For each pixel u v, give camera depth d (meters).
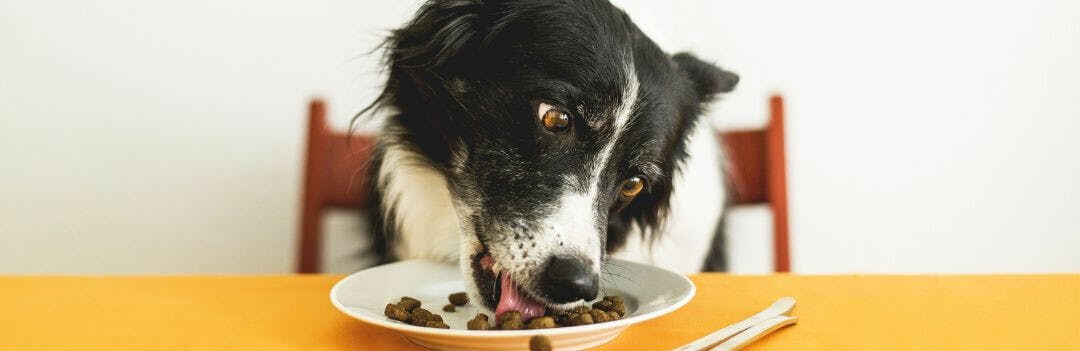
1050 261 2.12
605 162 1.33
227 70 2.06
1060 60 2.06
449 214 1.58
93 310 0.96
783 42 2.08
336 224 2.02
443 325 0.85
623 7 1.85
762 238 2.10
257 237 2.11
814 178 2.13
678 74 1.56
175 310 0.97
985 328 0.89
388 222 1.77
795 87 2.10
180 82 2.05
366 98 2.04
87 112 2.04
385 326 0.78
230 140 2.08
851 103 2.11
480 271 1.26
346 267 2.02
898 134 2.11
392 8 2.02
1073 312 0.96
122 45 2.03
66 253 2.07
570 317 0.87
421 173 1.60
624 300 1.08
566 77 1.29
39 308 0.97
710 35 2.06
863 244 2.15
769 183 2.01
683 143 1.63
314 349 0.82
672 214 1.80
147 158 2.07
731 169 2.03
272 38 2.05
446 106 1.44
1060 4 2.04
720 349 0.77
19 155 2.03
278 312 0.97
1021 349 0.82
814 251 2.16
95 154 2.05
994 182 2.11
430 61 1.44
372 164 1.85
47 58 2.01
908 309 0.98
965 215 2.13
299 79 2.06
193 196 2.09
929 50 2.09
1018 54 2.07
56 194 2.05
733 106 2.08
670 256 1.86
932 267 2.15
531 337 0.75
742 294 1.09
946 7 2.07
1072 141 2.08
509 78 1.34
